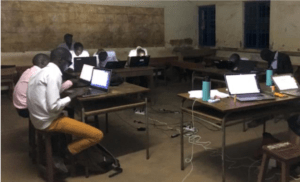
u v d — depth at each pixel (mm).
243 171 3057
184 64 7859
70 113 3523
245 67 4926
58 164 2916
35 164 3385
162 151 3629
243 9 7918
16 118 5191
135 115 5211
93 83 3445
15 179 3035
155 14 8695
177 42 9234
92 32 7789
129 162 3352
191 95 2990
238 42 8172
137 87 3492
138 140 4012
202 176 2980
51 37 7293
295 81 3326
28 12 6961
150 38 8727
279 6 6980
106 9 7895
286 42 6918
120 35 8211
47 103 2584
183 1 9133
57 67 2668
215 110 2902
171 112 5328
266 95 2939
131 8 8273
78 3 7492
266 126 4469
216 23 8805
